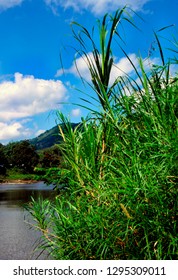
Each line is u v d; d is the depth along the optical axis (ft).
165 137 8.08
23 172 308.81
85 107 10.12
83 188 9.16
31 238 29.48
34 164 315.37
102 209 8.36
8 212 55.67
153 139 8.57
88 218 8.50
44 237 9.84
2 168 292.20
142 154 8.73
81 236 8.63
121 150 8.88
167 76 9.61
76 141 10.19
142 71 9.28
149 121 8.87
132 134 8.98
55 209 9.41
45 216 10.02
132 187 7.77
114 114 9.92
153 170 7.86
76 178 9.81
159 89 9.30
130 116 9.56
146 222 7.50
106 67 10.24
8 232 34.27
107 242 7.95
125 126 9.61
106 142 9.93
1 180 256.93
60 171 10.07
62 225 8.96
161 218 7.47
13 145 361.30
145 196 7.50
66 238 8.88
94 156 9.80
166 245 7.65
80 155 10.00
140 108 9.39
